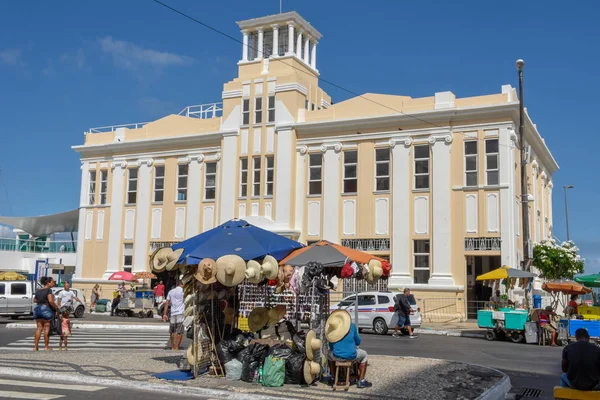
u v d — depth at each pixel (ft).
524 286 82.79
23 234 197.06
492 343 71.05
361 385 36.60
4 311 92.63
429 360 49.14
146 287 117.50
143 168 129.18
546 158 132.67
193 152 124.47
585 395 29.43
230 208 117.50
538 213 124.77
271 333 48.55
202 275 37.58
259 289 42.83
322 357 39.19
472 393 34.71
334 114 112.27
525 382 42.96
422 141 104.01
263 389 35.55
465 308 97.19
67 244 167.84
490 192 98.32
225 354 39.40
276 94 116.37
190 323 40.40
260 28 123.34
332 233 109.19
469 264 103.55
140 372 40.70
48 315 53.57
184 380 37.91
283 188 112.78
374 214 106.63
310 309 40.14
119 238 129.90
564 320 70.44
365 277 43.55
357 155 109.19
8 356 47.60
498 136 98.78
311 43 129.70
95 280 130.72
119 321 95.14
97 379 37.35
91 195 136.26
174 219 124.57
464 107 100.63
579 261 102.42
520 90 80.07
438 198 101.30
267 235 42.16
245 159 118.32
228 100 121.08
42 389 34.32
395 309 79.87
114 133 134.41
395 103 106.83
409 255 102.63
